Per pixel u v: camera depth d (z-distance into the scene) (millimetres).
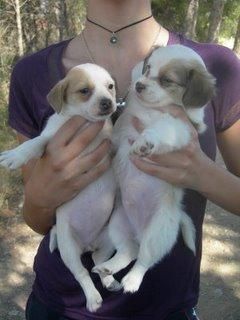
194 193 542
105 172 519
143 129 515
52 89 516
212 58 563
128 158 519
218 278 1091
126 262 507
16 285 1051
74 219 515
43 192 505
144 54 565
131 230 521
